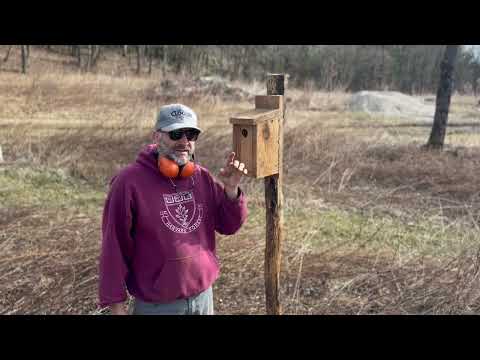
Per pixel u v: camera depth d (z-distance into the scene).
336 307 3.92
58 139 8.97
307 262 4.71
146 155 2.31
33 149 8.55
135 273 2.31
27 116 11.16
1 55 29.41
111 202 2.23
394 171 7.80
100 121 10.50
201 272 2.33
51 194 6.67
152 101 13.30
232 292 4.20
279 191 2.88
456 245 5.02
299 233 5.42
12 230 5.32
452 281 4.14
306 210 6.18
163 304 2.30
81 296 4.05
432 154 8.89
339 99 16.53
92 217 5.88
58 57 33.38
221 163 7.97
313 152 8.64
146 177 2.27
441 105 9.35
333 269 4.56
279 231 2.95
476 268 4.07
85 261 4.65
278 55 29.59
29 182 7.03
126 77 16.81
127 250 2.29
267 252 2.99
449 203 6.41
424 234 5.39
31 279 4.29
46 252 4.82
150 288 2.28
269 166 2.74
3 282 4.22
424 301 3.92
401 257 4.77
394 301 3.97
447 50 9.24
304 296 4.10
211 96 14.61
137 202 2.22
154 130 2.29
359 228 5.59
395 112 15.20
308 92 16.48
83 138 9.03
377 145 9.38
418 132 11.41
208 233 2.45
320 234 5.43
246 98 15.57
